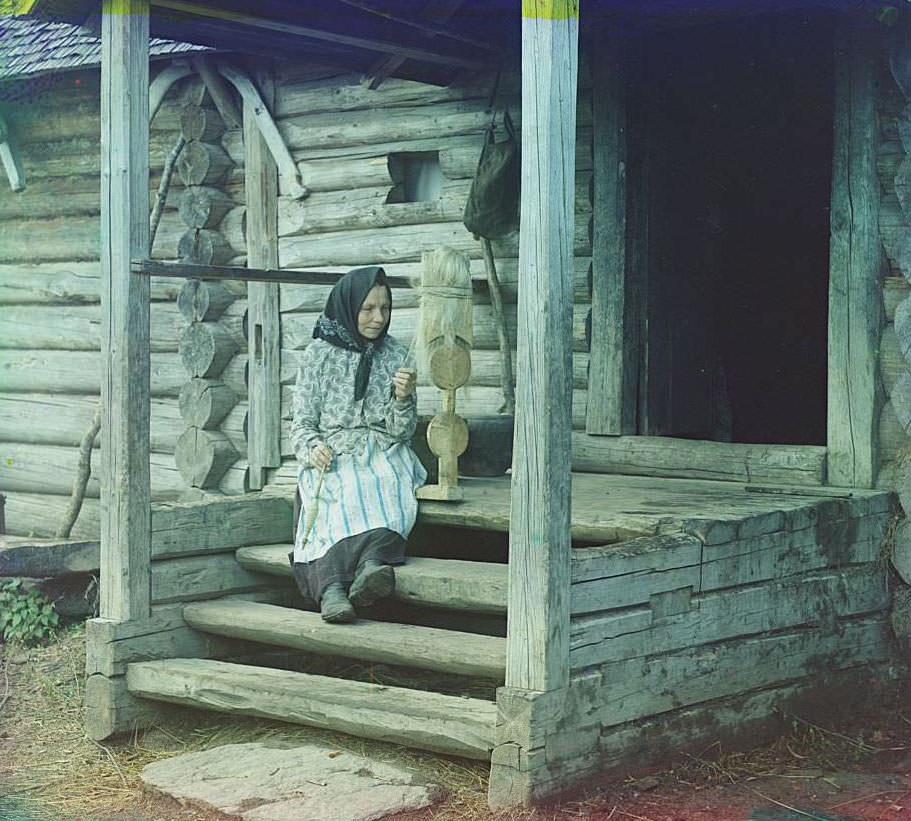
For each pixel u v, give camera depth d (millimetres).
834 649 5648
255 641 5676
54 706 5879
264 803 4391
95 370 9414
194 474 8320
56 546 7031
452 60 6969
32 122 9523
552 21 4281
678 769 4863
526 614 4367
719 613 5086
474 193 7031
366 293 5555
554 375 4336
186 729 5527
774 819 4414
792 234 9656
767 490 5996
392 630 5035
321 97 7867
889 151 5973
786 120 8539
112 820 4438
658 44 7082
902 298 5965
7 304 9742
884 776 4934
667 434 7160
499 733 4359
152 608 5531
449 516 5469
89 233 9422
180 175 8406
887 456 6016
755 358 9641
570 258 4398
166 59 8273
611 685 4613
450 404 5574
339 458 5539
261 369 8117
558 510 4371
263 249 8109
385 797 4395
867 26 5965
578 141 7031
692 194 7594
